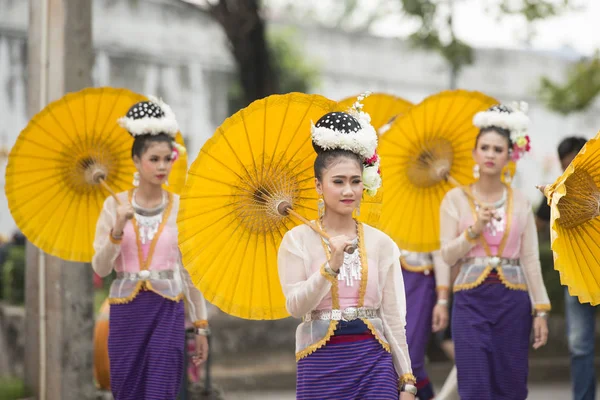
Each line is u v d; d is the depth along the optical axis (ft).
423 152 37.78
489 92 140.05
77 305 43.70
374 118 45.96
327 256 24.34
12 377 63.31
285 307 26.37
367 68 130.72
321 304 24.43
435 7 71.72
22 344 69.67
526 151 35.14
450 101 36.55
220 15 73.41
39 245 36.01
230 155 25.25
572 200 25.25
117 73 112.27
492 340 34.71
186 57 117.60
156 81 115.65
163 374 32.68
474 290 34.86
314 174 24.94
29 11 45.50
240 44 74.02
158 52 115.44
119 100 35.35
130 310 33.01
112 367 33.35
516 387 35.01
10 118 105.40
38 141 35.29
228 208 25.85
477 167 36.42
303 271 24.47
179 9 116.78
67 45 43.73
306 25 126.72
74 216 36.40
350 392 24.11
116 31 111.96
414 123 36.91
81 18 44.06
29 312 46.06
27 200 35.86
